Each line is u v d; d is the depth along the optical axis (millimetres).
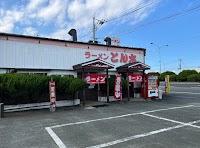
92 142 4977
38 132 5883
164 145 4691
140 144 4785
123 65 14758
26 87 9562
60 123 7008
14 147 4684
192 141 4961
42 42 11797
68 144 4859
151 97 14328
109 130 6039
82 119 7660
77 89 11164
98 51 14047
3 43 10586
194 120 7340
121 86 13344
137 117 7969
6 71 10633
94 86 13758
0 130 6109
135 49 16031
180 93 19312
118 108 10367
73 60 12922
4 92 9320
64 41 12617
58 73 12391
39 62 11641
